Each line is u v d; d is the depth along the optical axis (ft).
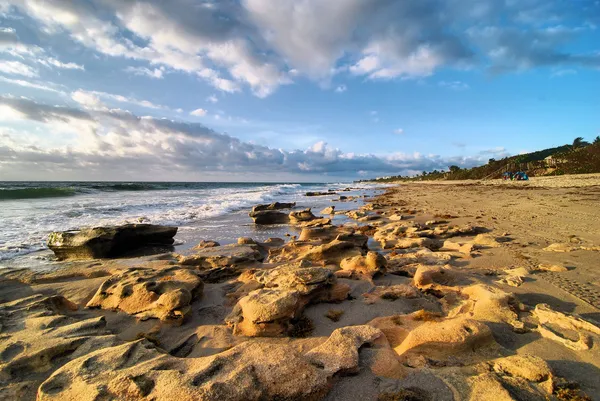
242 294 24.63
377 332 15.88
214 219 76.13
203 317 21.36
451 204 88.12
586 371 13.39
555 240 38.34
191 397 10.50
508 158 310.24
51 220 63.10
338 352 14.06
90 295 25.29
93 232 42.09
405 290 23.67
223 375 11.98
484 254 33.83
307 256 34.27
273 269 25.66
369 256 29.43
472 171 327.88
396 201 109.60
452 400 11.70
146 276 25.53
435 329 15.81
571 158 210.59
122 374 12.05
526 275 25.94
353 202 123.03
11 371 13.57
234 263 31.96
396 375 13.24
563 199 80.07
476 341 15.08
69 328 17.04
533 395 11.80
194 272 27.63
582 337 15.20
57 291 25.95
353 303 22.53
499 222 53.52
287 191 214.90
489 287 21.67
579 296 21.52
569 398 11.69
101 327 17.89
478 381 12.55
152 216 73.77
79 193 136.36
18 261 38.52
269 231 61.00
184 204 100.58
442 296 23.49
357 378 13.07
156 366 12.67
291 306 18.58
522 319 18.15
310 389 11.76
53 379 12.18
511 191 122.83
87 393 11.20
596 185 120.06
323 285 22.38
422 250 36.58
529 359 13.55
